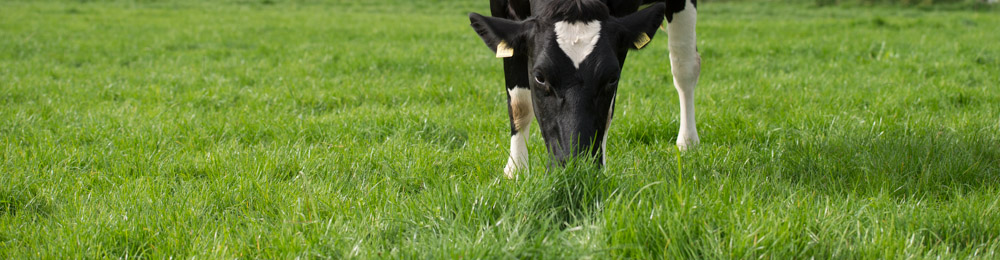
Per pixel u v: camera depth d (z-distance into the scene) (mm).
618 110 5539
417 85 6938
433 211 3021
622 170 3553
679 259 2494
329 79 7605
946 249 2627
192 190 3596
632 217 2660
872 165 3789
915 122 4879
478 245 2564
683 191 2916
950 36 12562
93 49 11078
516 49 3330
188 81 7562
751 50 10391
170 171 3998
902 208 3074
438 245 2676
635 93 6555
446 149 4512
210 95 6582
